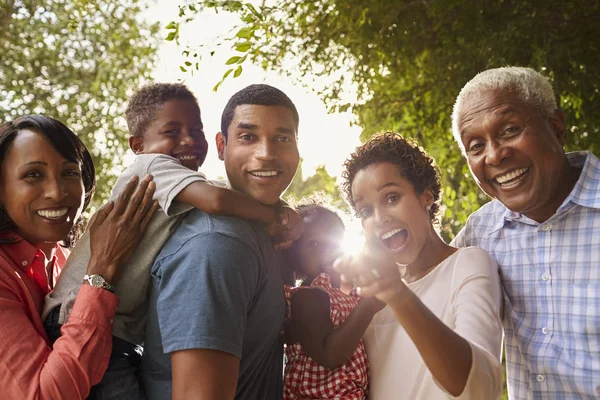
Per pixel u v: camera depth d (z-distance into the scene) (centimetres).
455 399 183
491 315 214
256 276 221
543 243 266
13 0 860
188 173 234
